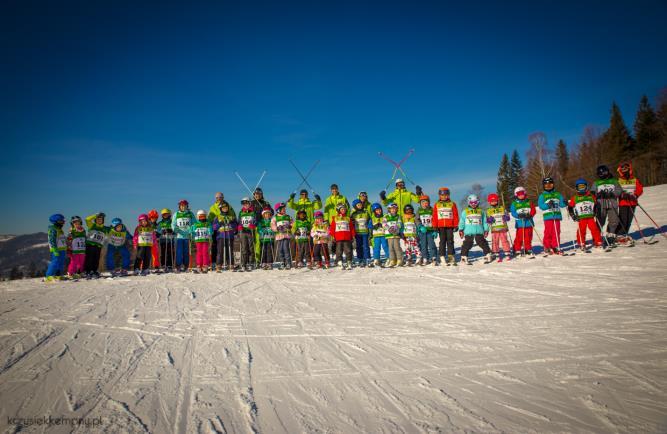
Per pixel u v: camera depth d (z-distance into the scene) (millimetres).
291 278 8711
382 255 12844
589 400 2521
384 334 4137
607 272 6516
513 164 60844
